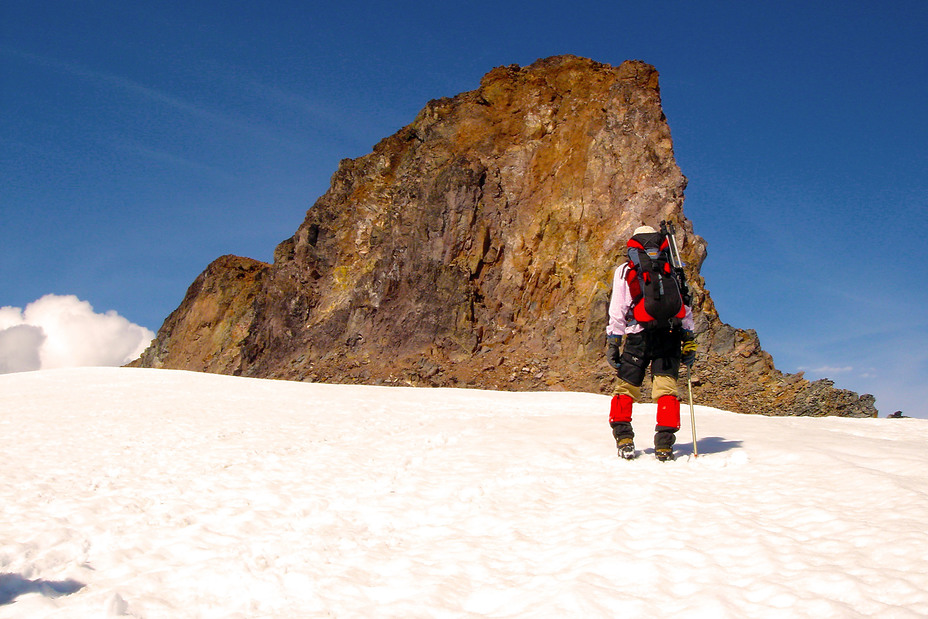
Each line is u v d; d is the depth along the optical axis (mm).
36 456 11305
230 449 11430
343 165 82625
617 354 8328
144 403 21484
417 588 4820
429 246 68062
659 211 63156
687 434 10031
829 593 4078
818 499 5898
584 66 76562
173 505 7590
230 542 6164
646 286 7961
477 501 7000
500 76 78125
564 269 64688
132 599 4859
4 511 7504
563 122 72062
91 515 7207
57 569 5676
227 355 83125
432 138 75750
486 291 66125
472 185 69125
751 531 5227
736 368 57125
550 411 19109
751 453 8039
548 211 67500
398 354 64000
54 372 43031
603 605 4211
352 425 14422
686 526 5500
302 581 5059
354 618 4406
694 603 4113
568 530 5801
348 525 6578
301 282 75562
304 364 67750
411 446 10836
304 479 8656
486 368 60406
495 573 5020
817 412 51031
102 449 11938
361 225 76625
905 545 4562
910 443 8961
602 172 66812
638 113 68375
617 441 8297
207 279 94562
